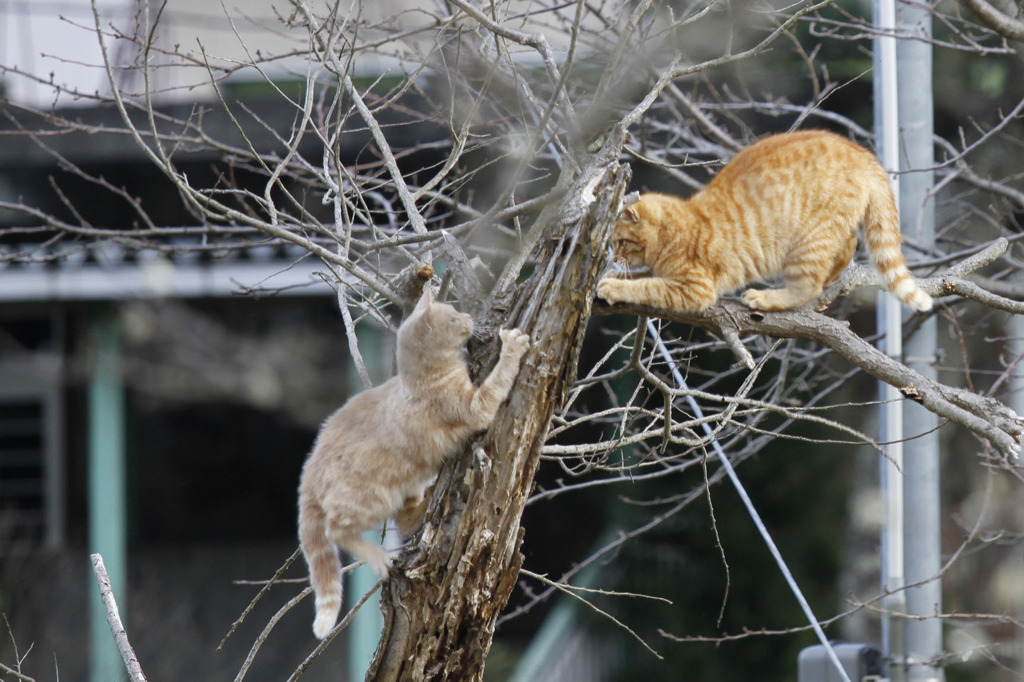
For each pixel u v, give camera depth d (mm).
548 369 9062
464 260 10297
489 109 17516
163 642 31984
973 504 29719
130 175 24688
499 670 28094
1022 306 10891
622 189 9078
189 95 25094
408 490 9758
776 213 11375
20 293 24953
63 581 30188
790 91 23156
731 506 26422
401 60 15125
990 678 26109
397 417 9547
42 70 24422
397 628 9312
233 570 36969
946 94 25016
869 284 11664
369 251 11391
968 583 29000
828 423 10508
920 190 16609
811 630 25891
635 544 27062
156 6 21312
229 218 9688
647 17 14930
